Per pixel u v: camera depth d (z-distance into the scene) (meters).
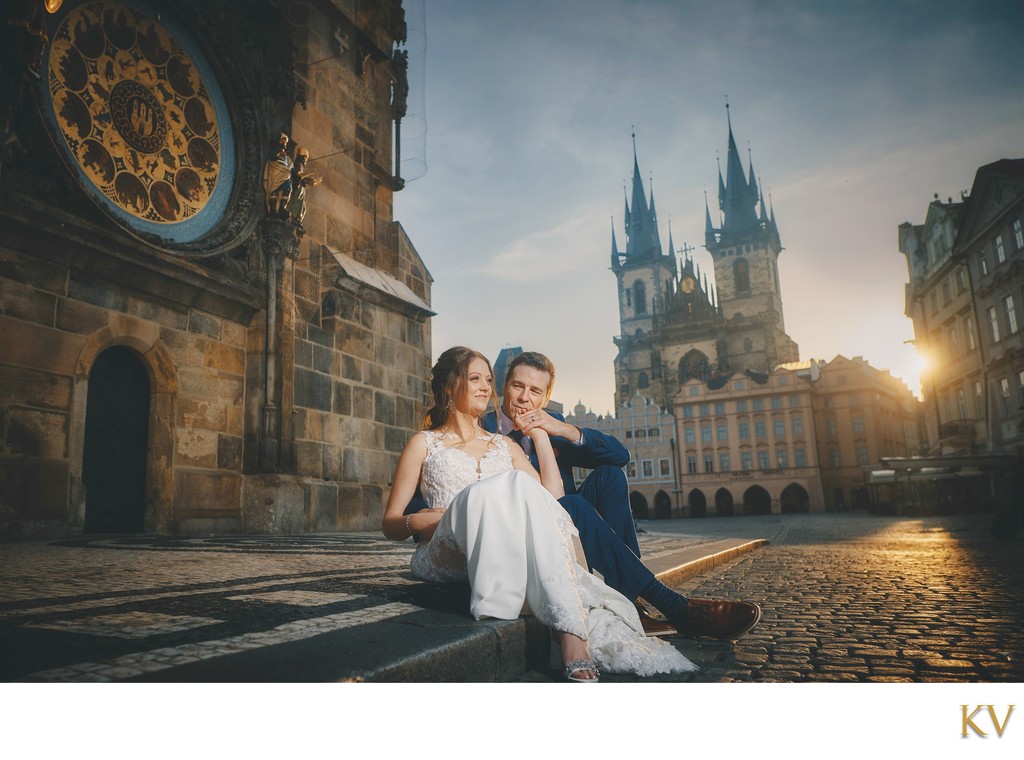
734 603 2.73
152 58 9.48
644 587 2.78
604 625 2.43
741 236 105.06
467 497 2.51
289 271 10.90
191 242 9.63
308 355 10.98
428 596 2.90
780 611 4.11
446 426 3.02
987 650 2.87
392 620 2.31
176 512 9.07
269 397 10.24
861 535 16.83
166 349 9.16
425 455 2.92
